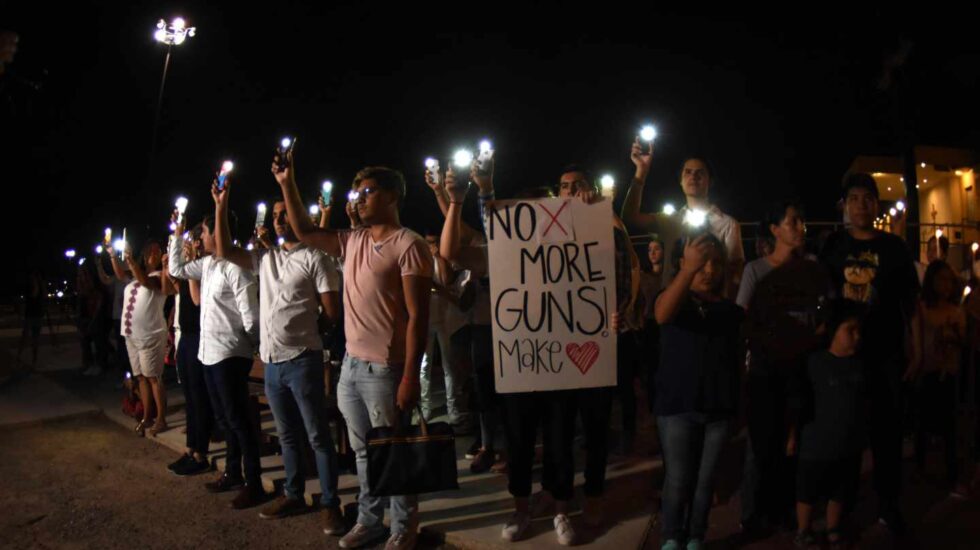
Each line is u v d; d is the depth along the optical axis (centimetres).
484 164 435
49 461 719
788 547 438
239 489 614
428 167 500
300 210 475
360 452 479
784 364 427
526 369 440
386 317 453
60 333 1884
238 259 556
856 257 435
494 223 440
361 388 458
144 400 818
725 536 456
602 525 480
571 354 440
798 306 427
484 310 595
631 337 591
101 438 807
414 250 448
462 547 475
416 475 430
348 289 464
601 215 439
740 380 461
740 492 504
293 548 493
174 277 632
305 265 514
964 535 441
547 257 439
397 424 438
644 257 784
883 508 443
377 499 488
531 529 482
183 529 533
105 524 547
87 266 1235
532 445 469
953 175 1631
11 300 3053
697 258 387
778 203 435
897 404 436
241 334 574
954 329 511
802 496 429
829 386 417
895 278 432
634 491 536
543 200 440
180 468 661
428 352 752
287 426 538
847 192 444
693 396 402
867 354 427
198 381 652
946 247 775
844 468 421
